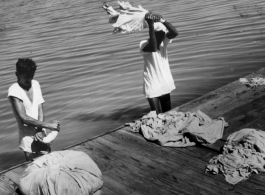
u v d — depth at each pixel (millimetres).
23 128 5164
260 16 15070
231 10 16969
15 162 7152
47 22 21312
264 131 5090
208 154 4953
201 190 4262
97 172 4441
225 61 10758
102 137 5676
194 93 8992
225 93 6754
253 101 6246
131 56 12625
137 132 5719
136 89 9742
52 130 5008
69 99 9742
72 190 4137
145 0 23438
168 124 5582
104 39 15523
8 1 33594
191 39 13414
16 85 5020
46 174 4258
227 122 5656
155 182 4488
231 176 4391
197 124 5398
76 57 13492
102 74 11289
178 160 4887
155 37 5758
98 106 9055
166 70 6047
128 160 4996
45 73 12180
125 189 4406
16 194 4484
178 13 18062
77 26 18969
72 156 4598
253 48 11453
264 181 4305
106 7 6004
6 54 15422
